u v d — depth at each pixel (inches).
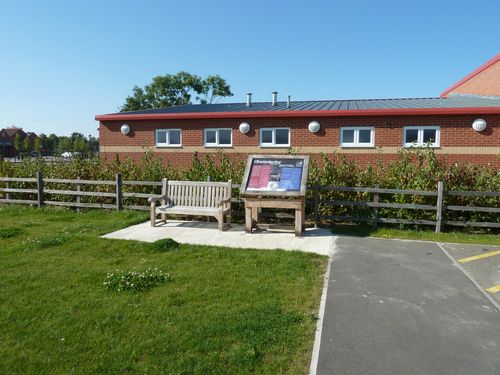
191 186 341.7
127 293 179.2
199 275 204.8
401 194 326.3
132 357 128.3
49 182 428.1
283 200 296.5
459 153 543.2
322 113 583.2
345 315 161.2
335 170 355.6
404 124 561.0
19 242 271.1
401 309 167.5
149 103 1886.1
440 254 249.3
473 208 305.4
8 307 163.5
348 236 297.1
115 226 322.3
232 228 324.5
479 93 764.0
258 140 620.1
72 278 197.8
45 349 132.6
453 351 134.6
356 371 122.8
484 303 174.6
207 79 1905.8
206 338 140.3
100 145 702.5
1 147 2775.6
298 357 130.1
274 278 201.3
